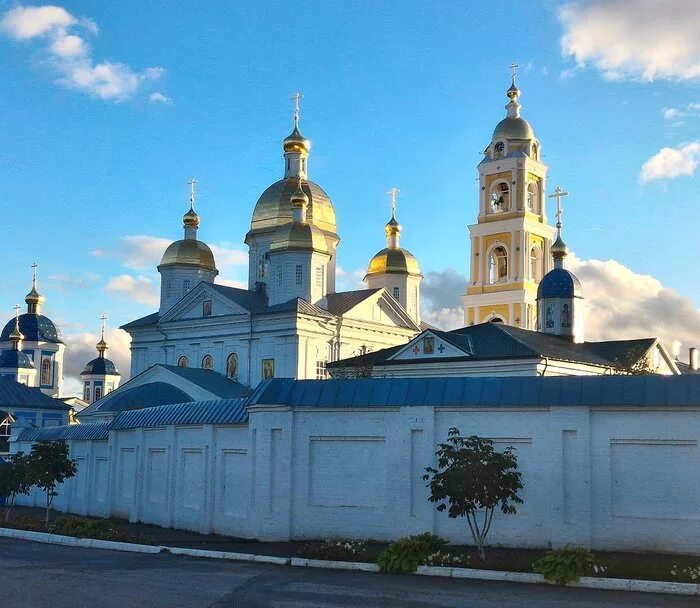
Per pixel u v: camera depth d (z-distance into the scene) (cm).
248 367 6184
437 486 2053
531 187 7231
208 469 2931
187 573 1908
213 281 7288
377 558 2028
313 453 2547
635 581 1717
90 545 2573
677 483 2128
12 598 1571
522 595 1639
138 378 6212
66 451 3612
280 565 2069
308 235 6366
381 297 6612
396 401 2436
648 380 2188
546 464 2248
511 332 4819
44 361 11419
